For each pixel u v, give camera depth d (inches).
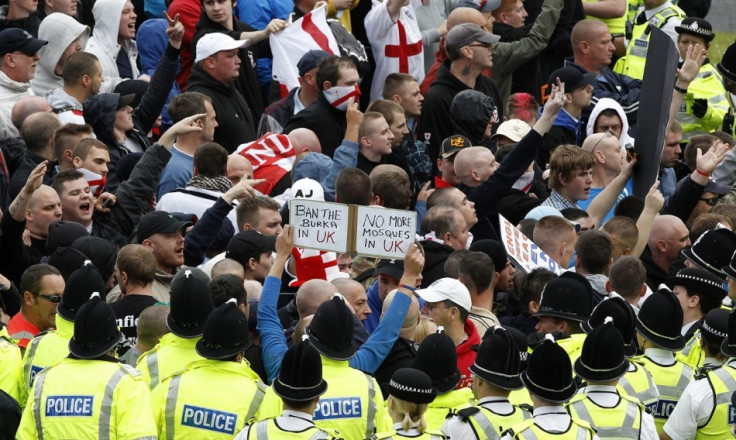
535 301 1357.0
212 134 1668.3
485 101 1878.7
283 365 1008.2
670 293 1224.2
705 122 2187.5
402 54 2073.1
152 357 1112.2
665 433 1194.6
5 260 1432.1
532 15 2303.2
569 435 1032.8
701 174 1749.5
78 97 1782.7
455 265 1348.4
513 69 2190.0
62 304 1158.3
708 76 2199.8
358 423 1080.8
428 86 2107.5
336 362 1090.7
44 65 1893.5
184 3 2012.8
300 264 1409.9
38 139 1611.7
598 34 2110.0
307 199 1234.6
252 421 1025.5
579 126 2018.9
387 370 1210.0
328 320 1086.4
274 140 1685.5
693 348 1353.3
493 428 1059.9
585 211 1627.7
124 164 1641.2
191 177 1628.9
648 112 1699.1
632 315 1205.7
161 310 1178.6
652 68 1704.0
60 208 1475.1
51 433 1041.5
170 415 1070.4
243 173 1617.9
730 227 1728.6
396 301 1202.0
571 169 1690.5
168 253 1401.3
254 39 1945.1
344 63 1785.2
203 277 1199.6
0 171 1606.8
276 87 2026.3
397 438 1025.5
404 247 1235.2
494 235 1652.3
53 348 1154.0
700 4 2571.4
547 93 2007.9
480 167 1656.0
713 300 1376.7
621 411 1088.8
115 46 1998.0
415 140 1870.1
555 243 1494.8
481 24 2052.2
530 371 1045.8
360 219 1237.7
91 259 1352.1
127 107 1737.2
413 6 2190.0
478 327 1318.9
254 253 1400.1
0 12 2005.4
